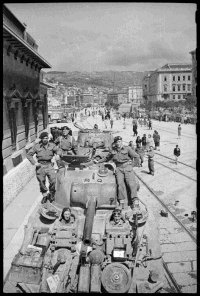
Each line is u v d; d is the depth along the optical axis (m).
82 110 52.31
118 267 7.14
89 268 7.23
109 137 16.81
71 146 13.34
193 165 19.86
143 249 7.75
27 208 13.02
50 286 7.03
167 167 19.66
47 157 10.42
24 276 7.27
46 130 27.66
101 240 7.82
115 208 8.37
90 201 8.55
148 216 8.77
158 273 7.44
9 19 15.55
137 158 9.43
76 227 8.05
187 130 32.78
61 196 9.17
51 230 8.07
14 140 16.44
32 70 20.45
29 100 18.92
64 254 7.57
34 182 16.69
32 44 20.55
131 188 9.16
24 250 7.70
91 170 9.81
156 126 36.75
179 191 14.92
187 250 9.57
